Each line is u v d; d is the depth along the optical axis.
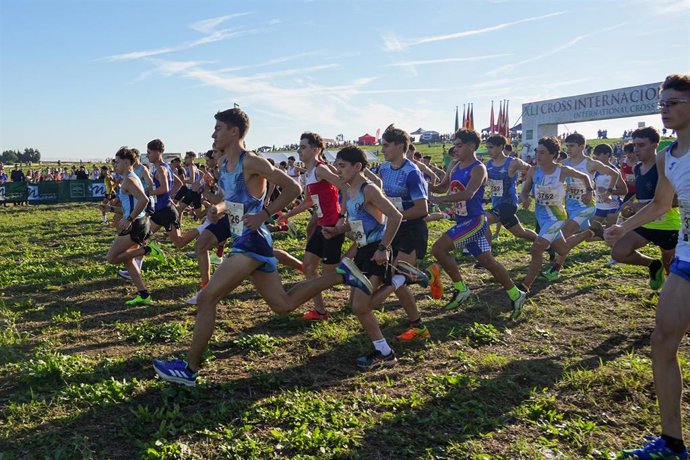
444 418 3.74
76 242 13.27
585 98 30.72
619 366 4.58
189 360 4.17
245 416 3.75
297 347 5.22
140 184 6.64
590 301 6.74
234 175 4.11
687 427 3.62
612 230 3.88
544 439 3.47
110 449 3.38
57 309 6.79
